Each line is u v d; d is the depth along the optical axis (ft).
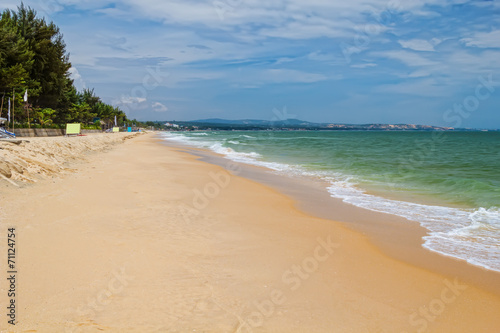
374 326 12.98
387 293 15.75
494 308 14.62
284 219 28.58
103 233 21.61
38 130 104.63
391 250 21.58
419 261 19.84
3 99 113.70
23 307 12.85
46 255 17.54
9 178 31.40
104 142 121.80
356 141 195.42
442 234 25.07
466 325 13.30
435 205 34.63
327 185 46.34
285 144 155.94
